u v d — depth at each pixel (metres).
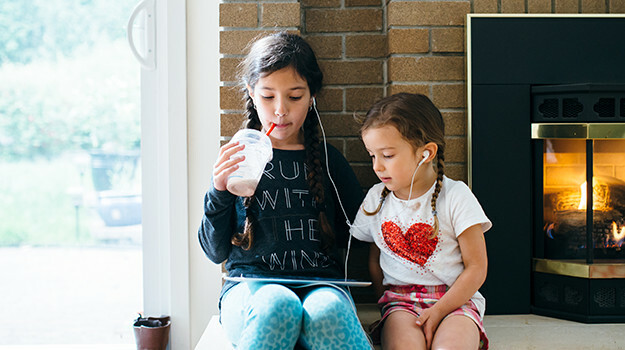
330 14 1.96
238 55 1.79
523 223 1.83
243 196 1.42
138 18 1.95
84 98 2.01
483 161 1.82
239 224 1.51
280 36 1.56
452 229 1.49
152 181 1.99
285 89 1.47
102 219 2.03
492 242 1.83
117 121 2.01
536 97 1.81
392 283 1.55
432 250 1.49
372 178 1.95
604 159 1.80
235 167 1.36
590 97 1.72
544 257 1.83
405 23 1.83
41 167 2.03
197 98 1.88
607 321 1.71
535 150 1.82
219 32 1.79
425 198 1.51
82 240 2.04
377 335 1.55
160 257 1.96
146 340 1.81
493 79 1.81
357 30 1.96
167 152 1.94
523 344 1.55
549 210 1.83
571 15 1.80
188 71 1.88
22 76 2.01
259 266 1.48
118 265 2.03
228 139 1.80
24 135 2.02
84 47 2.01
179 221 1.89
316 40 1.96
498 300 1.83
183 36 1.87
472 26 1.80
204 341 1.53
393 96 1.52
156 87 1.98
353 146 1.96
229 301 1.40
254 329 1.17
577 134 1.73
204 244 1.51
